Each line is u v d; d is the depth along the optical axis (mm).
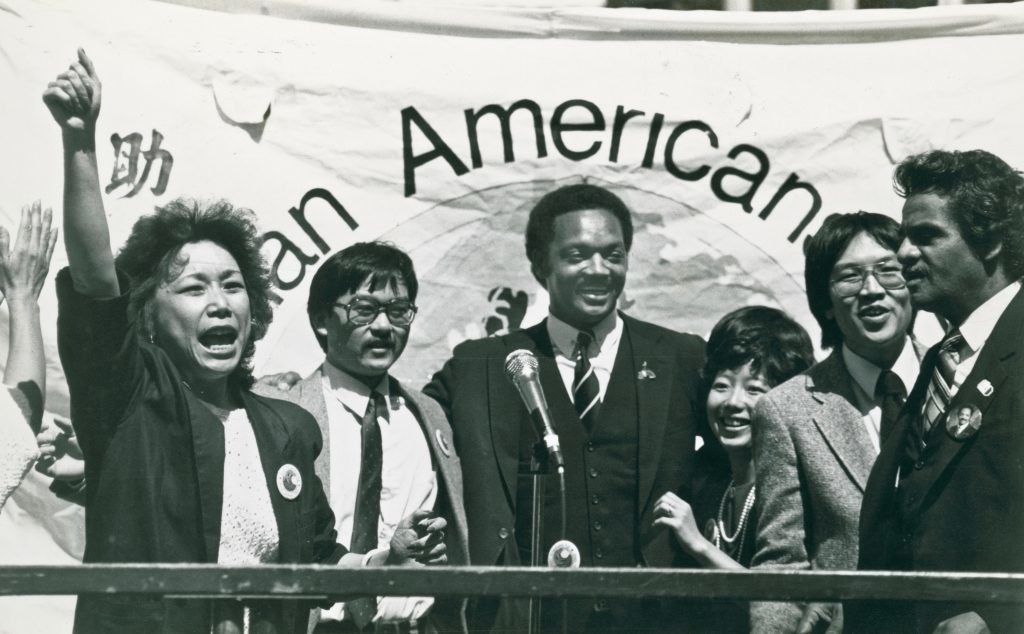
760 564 4523
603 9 4656
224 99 4555
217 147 4555
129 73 4535
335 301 4566
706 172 4648
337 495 4527
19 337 4445
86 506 4445
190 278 4523
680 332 4621
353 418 4547
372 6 4605
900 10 4672
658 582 3439
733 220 4641
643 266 4629
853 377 4586
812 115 4656
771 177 4652
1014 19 4668
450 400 4562
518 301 4605
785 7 5281
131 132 4523
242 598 3607
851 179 4652
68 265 4484
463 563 4500
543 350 4590
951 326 4586
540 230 4617
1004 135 4648
